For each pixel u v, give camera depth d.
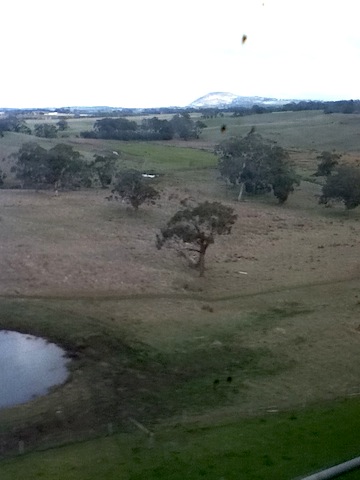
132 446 20.78
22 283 38.84
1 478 18.66
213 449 20.20
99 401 24.59
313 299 37.75
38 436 21.75
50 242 49.28
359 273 43.56
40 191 76.50
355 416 22.64
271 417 22.92
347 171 73.25
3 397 24.78
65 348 29.95
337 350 29.83
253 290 39.84
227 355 29.36
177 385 26.28
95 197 72.56
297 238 56.59
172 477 18.38
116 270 42.25
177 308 35.72
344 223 65.25
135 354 29.39
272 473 18.30
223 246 51.97
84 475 18.72
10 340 30.70
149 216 62.44
